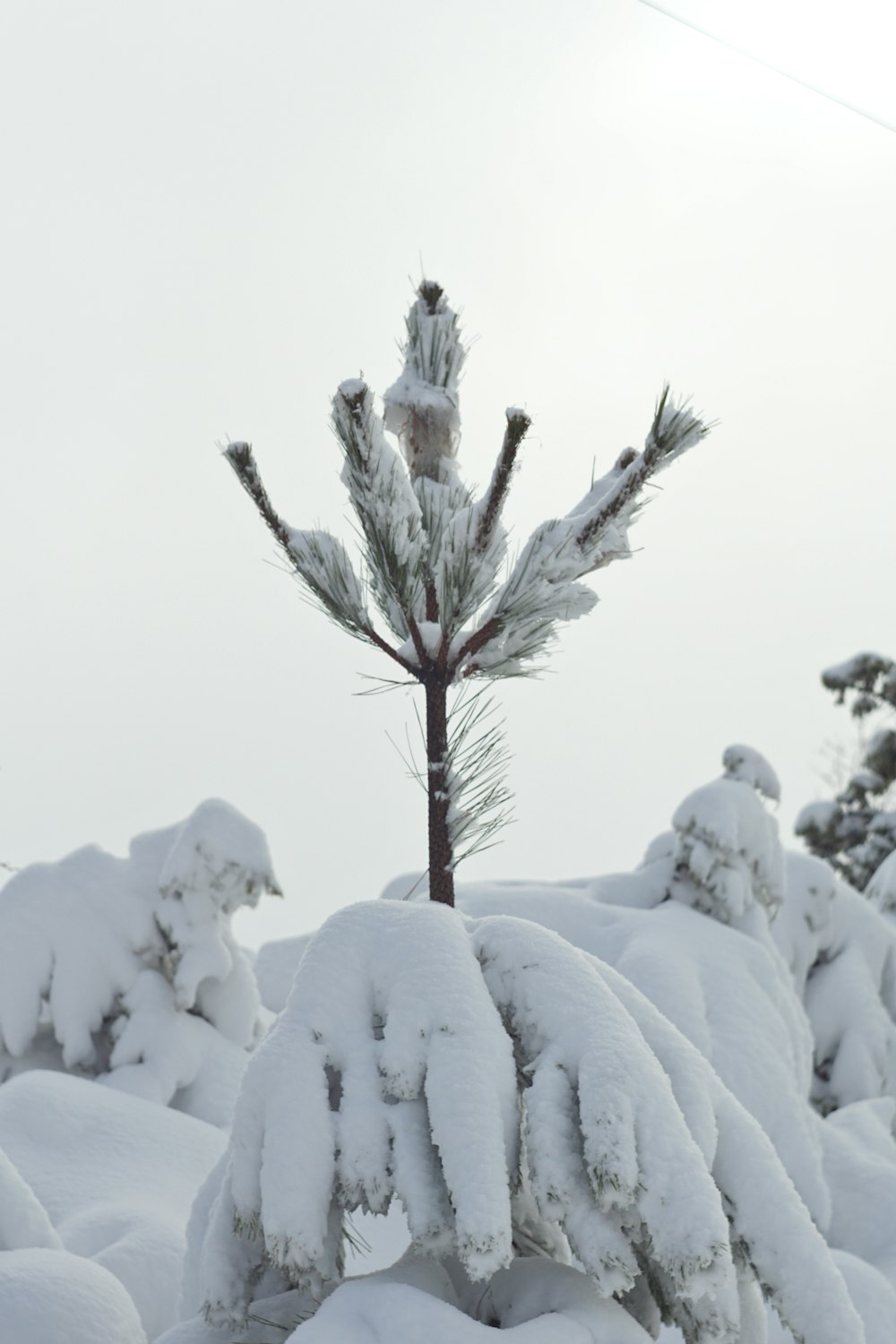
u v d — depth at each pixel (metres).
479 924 3.20
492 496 3.41
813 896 10.26
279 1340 3.02
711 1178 2.78
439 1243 2.70
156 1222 4.92
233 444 3.44
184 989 8.15
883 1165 7.26
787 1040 7.40
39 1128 6.22
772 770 9.49
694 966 7.61
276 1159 2.76
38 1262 3.47
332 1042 2.91
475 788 3.52
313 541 3.50
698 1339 2.90
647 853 9.20
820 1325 2.82
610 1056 2.84
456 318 3.80
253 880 8.35
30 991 8.16
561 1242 3.33
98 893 8.42
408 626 3.48
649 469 3.30
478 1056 2.82
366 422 3.33
